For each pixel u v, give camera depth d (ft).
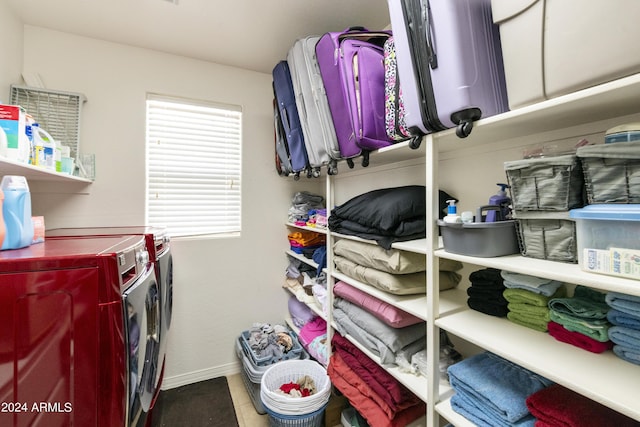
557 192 2.27
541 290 2.73
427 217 3.18
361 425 4.89
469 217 2.84
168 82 6.69
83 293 2.44
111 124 6.16
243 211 7.52
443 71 2.61
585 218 1.98
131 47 6.34
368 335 4.41
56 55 5.69
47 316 2.38
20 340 2.32
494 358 3.20
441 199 3.95
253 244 7.66
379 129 3.98
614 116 2.41
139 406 3.08
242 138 7.49
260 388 5.75
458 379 2.97
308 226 6.55
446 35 2.55
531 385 2.72
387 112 3.77
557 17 1.96
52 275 2.39
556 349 2.42
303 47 4.86
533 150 2.81
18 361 2.31
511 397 2.59
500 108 2.70
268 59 6.99
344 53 4.06
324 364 5.76
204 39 6.12
